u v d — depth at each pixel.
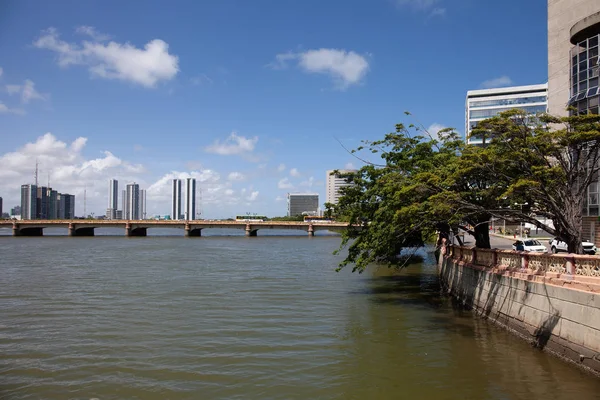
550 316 14.81
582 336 13.05
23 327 19.45
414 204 21.20
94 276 36.75
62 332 18.58
